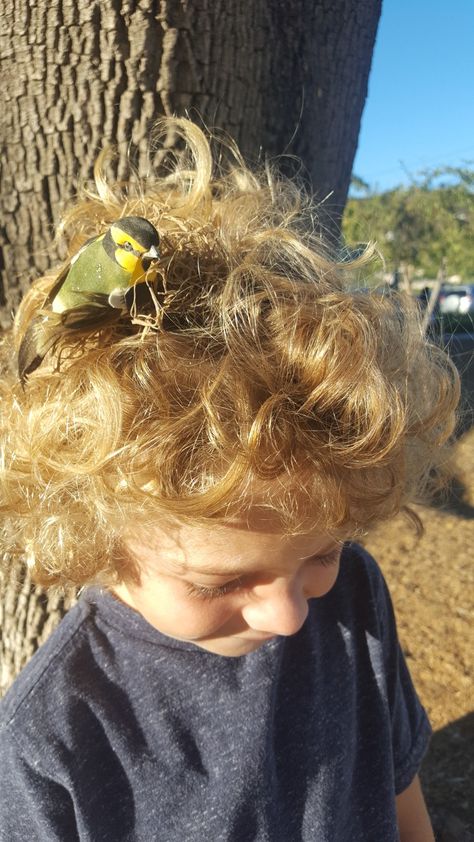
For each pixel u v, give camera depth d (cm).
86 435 25
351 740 38
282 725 36
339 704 38
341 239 52
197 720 34
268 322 26
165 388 25
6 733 32
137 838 33
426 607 117
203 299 27
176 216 32
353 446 25
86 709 33
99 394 25
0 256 55
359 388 25
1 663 61
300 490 25
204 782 34
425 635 109
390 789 39
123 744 33
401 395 28
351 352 25
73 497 27
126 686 34
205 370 25
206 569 26
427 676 98
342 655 39
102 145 51
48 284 32
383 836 39
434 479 38
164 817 33
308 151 56
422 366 30
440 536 146
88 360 25
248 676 35
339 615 39
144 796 33
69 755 32
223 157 51
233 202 34
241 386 24
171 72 50
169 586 28
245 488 24
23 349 27
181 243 29
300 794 36
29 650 60
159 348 25
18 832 32
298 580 28
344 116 58
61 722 32
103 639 34
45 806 31
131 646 34
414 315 31
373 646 40
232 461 24
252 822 34
